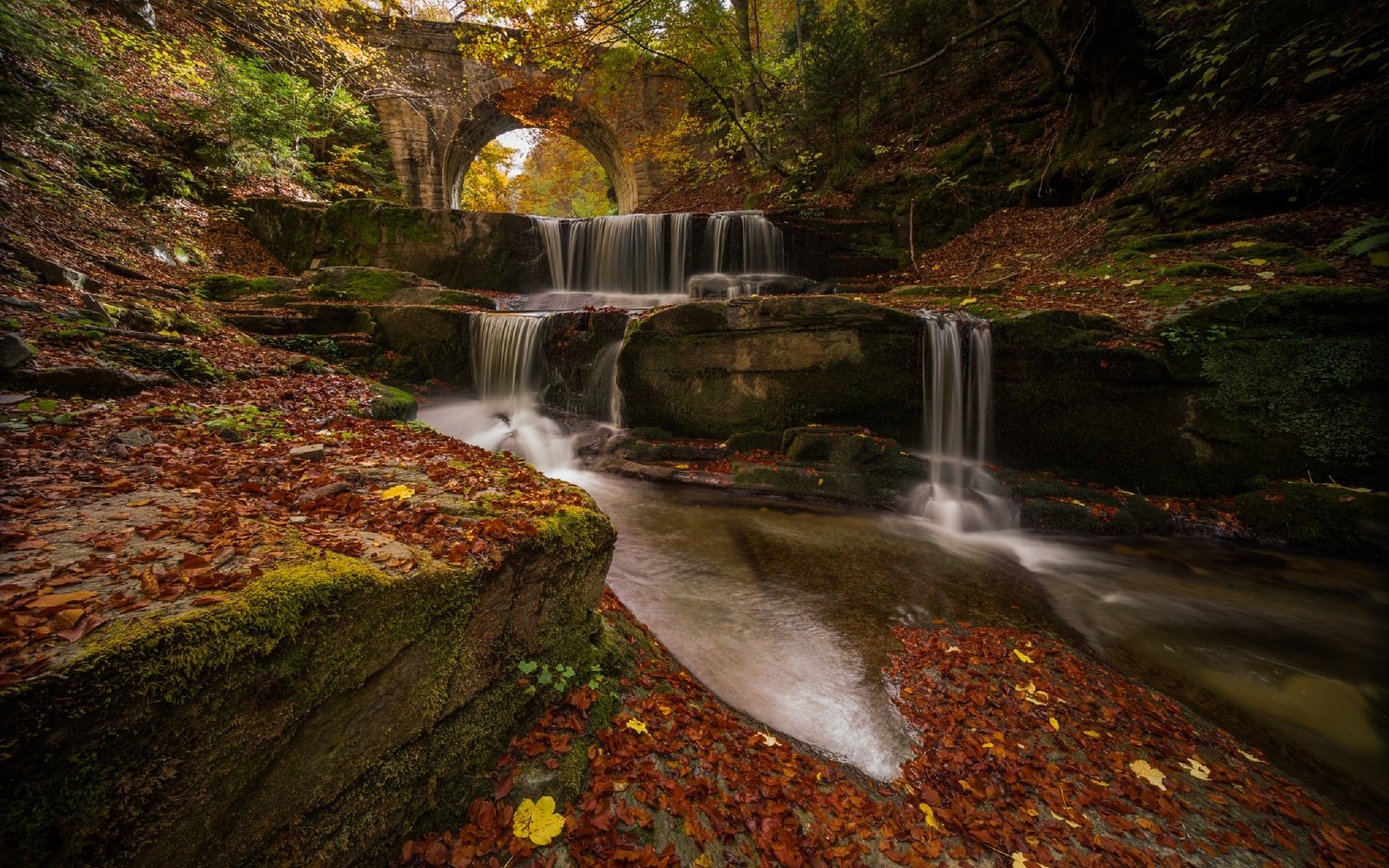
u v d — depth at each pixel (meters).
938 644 4.37
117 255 9.01
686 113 21.81
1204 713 3.84
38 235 7.67
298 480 3.04
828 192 16.47
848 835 2.59
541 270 15.23
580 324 10.12
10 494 2.34
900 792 2.94
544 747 2.52
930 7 14.13
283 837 1.66
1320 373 6.66
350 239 13.92
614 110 21.94
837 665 4.04
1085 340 7.53
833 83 14.94
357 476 3.20
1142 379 7.34
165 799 1.41
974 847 2.64
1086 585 5.55
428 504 2.79
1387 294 6.36
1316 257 7.79
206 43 14.19
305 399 5.87
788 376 8.62
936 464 8.02
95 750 1.28
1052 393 7.82
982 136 14.87
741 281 13.41
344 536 2.28
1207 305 7.29
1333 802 3.18
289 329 9.59
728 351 8.76
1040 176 13.39
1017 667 4.12
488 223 14.69
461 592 2.17
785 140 18.17
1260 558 6.19
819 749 3.21
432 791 2.12
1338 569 5.87
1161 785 3.11
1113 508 7.03
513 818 2.20
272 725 1.61
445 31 20.05
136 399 4.54
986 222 13.92
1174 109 11.01
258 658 1.57
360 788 1.87
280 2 17.08
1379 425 6.36
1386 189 8.11
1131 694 3.93
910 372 8.38
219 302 9.88
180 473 2.94
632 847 2.24
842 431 8.30
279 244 13.45
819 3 19.05
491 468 3.73
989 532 6.88
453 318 10.75
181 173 12.16
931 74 16.50
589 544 2.96
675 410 9.23
